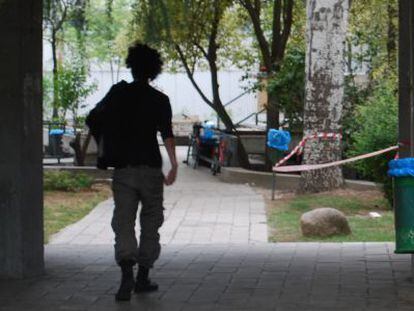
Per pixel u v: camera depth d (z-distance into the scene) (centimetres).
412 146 789
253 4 2325
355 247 1058
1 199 835
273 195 1636
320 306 714
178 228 1304
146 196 748
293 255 1005
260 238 1204
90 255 1020
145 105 746
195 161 2272
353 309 702
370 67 2252
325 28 1694
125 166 739
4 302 741
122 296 737
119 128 743
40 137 857
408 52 794
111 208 1534
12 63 819
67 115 3150
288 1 2192
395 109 1422
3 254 844
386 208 1477
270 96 2069
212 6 1992
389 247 1048
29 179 845
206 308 711
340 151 1706
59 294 773
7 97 822
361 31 2277
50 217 1415
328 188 1686
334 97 1694
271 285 812
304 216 1213
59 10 990
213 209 1509
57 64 2436
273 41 2214
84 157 2227
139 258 762
